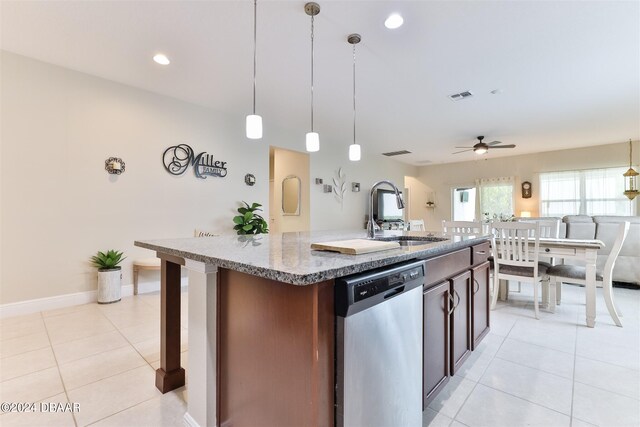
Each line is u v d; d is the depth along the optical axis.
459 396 1.72
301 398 0.98
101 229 3.38
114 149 3.45
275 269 0.94
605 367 2.04
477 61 2.93
